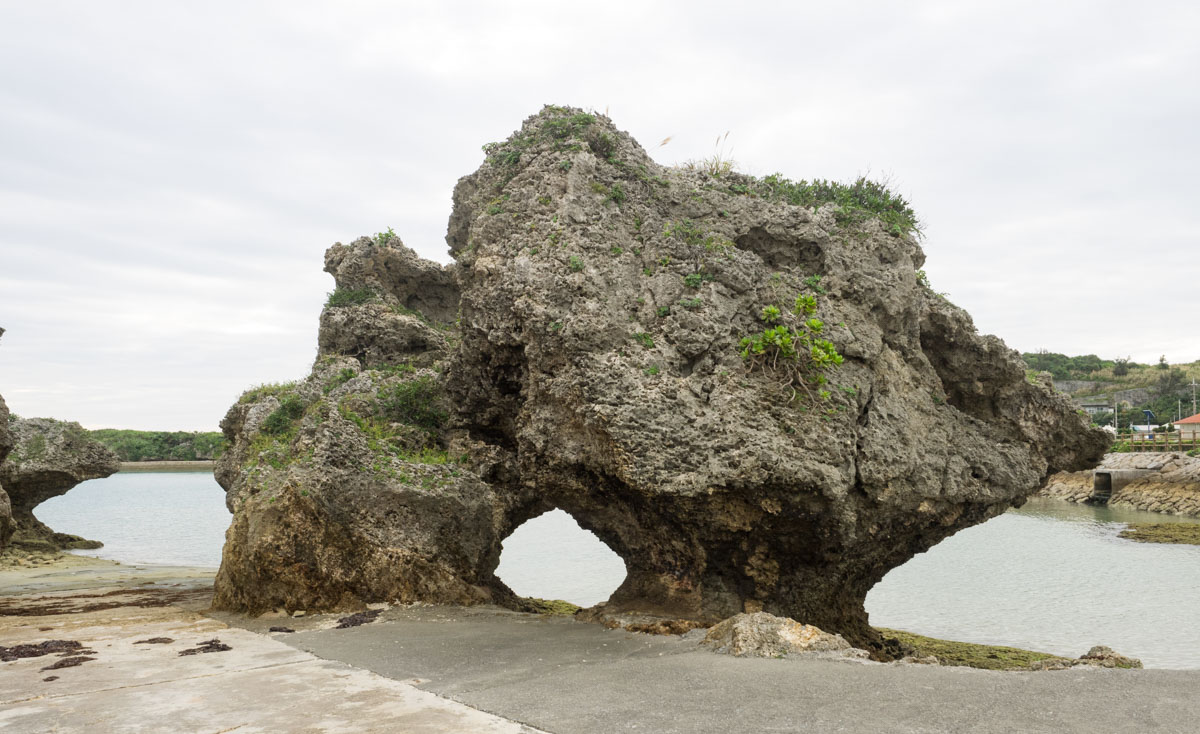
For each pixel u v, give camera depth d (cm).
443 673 1019
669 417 1192
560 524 4916
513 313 1331
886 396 1348
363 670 1042
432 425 1850
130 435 10606
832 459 1195
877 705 805
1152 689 796
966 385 1533
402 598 1520
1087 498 6750
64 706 886
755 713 798
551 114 1541
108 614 1608
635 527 1416
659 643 1163
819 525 1239
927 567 3206
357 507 1520
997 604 2420
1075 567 3197
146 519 5641
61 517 5844
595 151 1486
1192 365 14288
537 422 1330
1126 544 3975
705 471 1167
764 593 1366
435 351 2214
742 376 1233
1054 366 14662
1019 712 757
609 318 1264
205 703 892
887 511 1325
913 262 1523
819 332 1246
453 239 1980
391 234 2412
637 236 1369
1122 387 13138
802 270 1376
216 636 1297
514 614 1455
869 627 1650
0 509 2502
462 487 1602
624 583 1485
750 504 1209
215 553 3544
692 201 1402
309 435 1617
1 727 812
